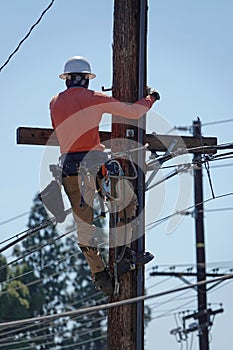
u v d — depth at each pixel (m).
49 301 76.12
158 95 18.31
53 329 70.38
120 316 17.94
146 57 18.59
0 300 67.00
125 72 18.44
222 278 13.63
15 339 64.75
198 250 41.75
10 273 69.44
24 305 67.44
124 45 18.53
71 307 76.25
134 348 17.89
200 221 41.94
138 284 17.88
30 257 75.88
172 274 41.19
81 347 74.50
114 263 17.59
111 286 17.48
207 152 20.03
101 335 75.62
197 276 41.28
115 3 18.78
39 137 19.31
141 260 17.73
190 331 41.78
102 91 18.58
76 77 17.27
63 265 77.00
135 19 18.64
